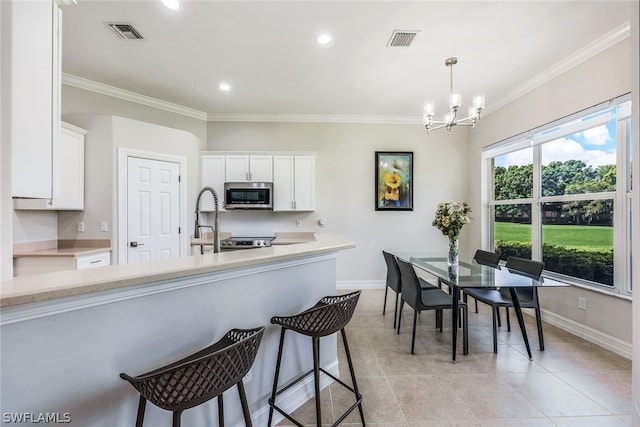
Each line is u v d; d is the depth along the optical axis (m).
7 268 1.22
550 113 3.18
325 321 1.46
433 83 3.48
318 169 4.72
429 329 3.11
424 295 2.87
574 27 2.40
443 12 2.23
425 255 3.76
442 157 4.84
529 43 2.63
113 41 2.63
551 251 3.33
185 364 0.91
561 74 3.04
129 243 3.44
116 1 2.11
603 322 2.67
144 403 1.01
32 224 2.96
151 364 1.17
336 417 1.77
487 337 2.90
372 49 2.74
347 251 4.77
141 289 1.13
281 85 3.55
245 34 2.52
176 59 2.94
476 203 4.64
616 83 2.50
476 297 2.86
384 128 4.79
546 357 2.49
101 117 3.32
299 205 4.46
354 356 2.53
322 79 3.38
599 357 2.47
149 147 3.64
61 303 0.94
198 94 3.83
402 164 4.77
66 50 2.78
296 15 2.27
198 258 1.48
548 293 3.30
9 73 1.24
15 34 1.27
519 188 3.85
